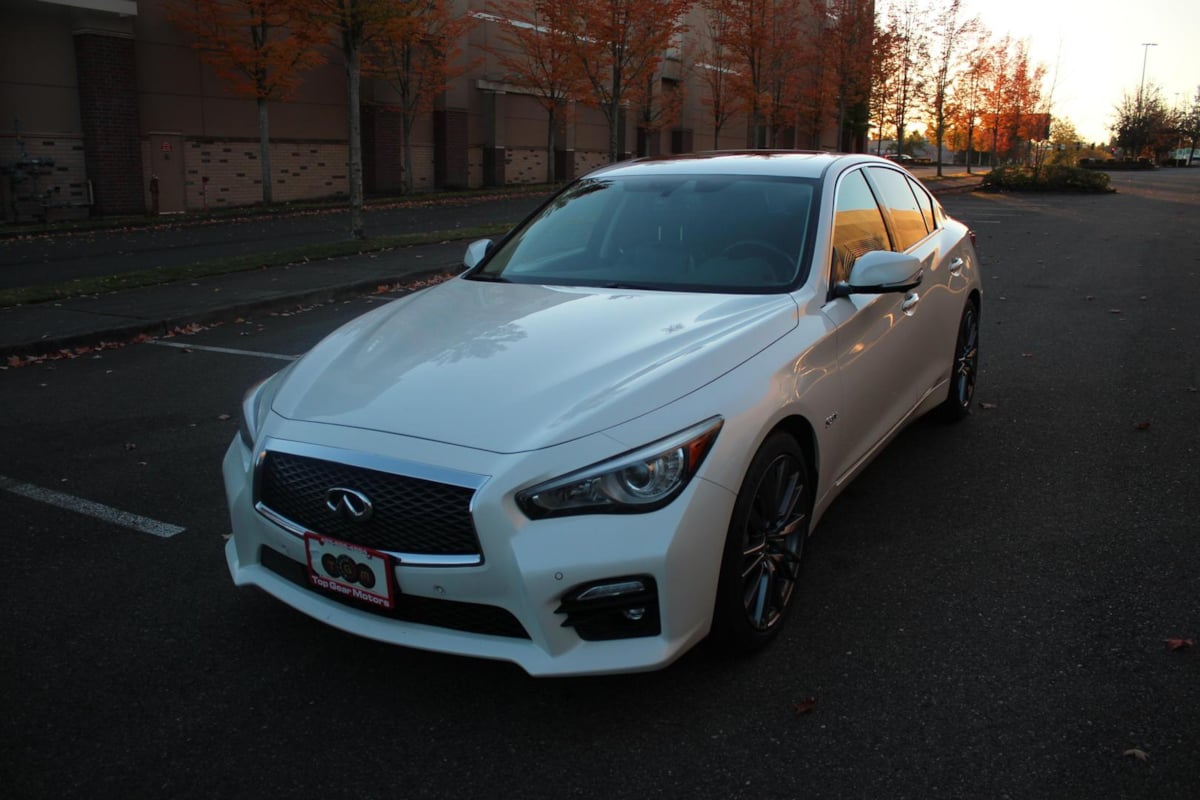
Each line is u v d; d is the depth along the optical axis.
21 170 18.17
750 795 2.44
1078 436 5.32
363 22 14.02
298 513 2.82
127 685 2.96
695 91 36.69
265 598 3.53
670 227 3.97
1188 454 4.98
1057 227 18.86
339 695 2.89
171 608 3.45
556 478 2.53
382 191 25.80
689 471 2.63
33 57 18.42
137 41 19.98
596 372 2.84
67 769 2.55
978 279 5.53
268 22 20.36
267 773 2.54
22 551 3.93
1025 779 2.47
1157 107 77.94
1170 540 3.92
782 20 31.80
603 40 20.86
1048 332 8.20
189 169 21.33
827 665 3.03
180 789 2.48
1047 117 44.06
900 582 3.59
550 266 3.99
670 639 2.62
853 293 3.62
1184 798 2.39
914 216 4.92
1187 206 25.92
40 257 13.67
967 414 5.72
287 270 11.64
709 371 2.87
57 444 5.34
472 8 27.59
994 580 3.60
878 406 3.94
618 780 2.50
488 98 28.75
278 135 23.30
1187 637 3.16
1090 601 3.42
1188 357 7.20
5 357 7.44
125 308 9.12
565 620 2.58
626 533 2.53
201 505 4.43
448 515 2.57
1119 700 2.81
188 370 7.11
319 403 2.94
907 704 2.81
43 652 3.15
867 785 2.47
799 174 4.12
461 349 3.09
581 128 32.91
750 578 2.99
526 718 2.77
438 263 12.27
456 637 2.66
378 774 2.53
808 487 3.29
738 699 2.85
